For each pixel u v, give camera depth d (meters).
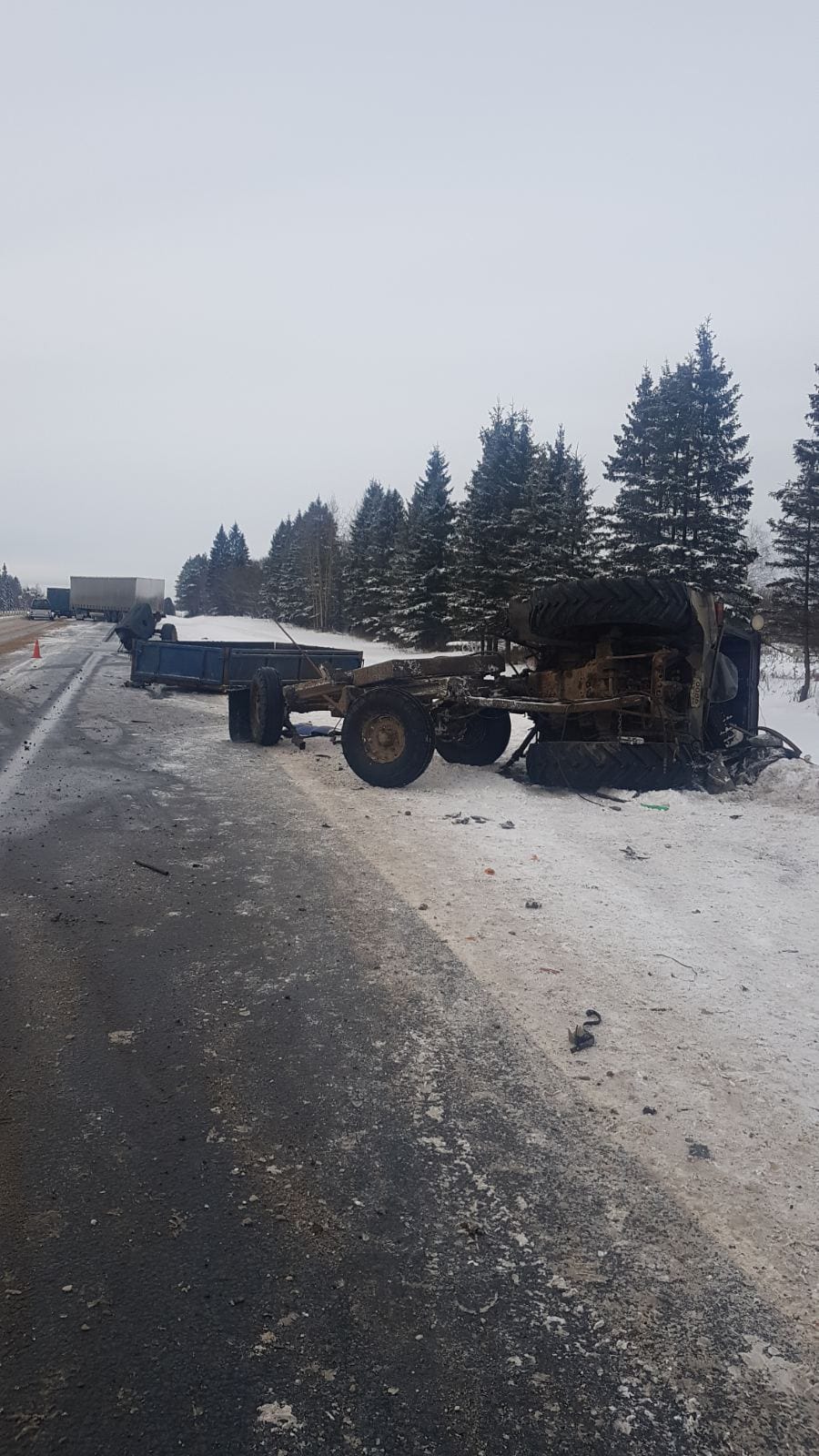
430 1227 2.79
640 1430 2.12
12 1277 2.55
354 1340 2.36
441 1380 2.24
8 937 5.12
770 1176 3.03
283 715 12.52
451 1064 3.74
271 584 83.19
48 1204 2.86
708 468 28.27
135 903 5.73
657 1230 2.78
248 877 6.28
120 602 75.75
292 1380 2.24
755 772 9.02
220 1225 2.78
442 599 41.34
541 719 10.07
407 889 6.00
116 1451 2.04
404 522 52.88
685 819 7.85
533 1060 3.77
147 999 4.33
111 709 16.72
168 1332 2.37
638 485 29.64
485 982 4.52
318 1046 3.88
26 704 16.86
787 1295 2.53
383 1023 4.10
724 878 6.21
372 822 7.93
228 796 9.05
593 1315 2.46
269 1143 3.20
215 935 5.18
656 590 8.55
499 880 6.20
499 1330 2.40
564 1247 2.71
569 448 39.94
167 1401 2.17
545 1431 2.11
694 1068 3.70
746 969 4.68
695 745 8.97
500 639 10.38
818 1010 4.22
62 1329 2.38
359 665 18.17
